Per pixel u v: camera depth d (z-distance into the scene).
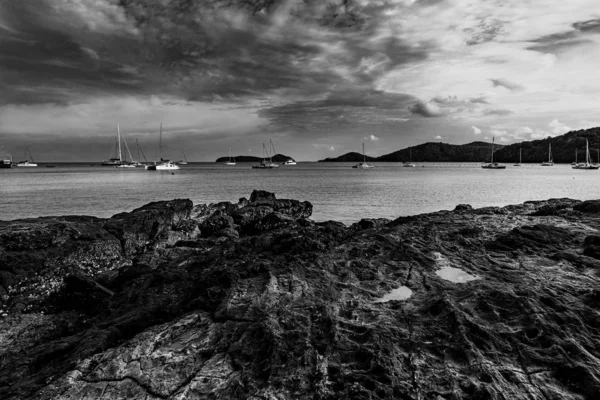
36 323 11.16
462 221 15.96
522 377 6.24
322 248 12.88
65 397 6.20
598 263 10.50
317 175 116.31
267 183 79.38
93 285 13.19
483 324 7.65
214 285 10.29
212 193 58.19
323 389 6.11
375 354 6.77
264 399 5.95
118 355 7.10
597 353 6.79
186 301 10.16
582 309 8.03
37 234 14.98
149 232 21.02
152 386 6.43
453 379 6.23
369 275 10.68
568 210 17.03
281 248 13.34
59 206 42.03
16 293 12.91
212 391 6.21
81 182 83.12
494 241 13.01
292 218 27.22
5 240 14.23
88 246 16.22
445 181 82.12
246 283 9.88
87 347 8.06
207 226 25.12
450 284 9.79
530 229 13.34
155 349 7.40
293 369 6.55
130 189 64.44
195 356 7.17
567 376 6.22
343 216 35.47
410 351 7.00
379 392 5.98
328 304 8.86
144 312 9.66
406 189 61.38
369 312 8.54
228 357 7.04
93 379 6.60
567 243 12.41
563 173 117.62
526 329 7.42
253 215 28.08
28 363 8.21
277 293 9.26
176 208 24.48
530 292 8.71
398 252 12.19
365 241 13.39
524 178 92.06
